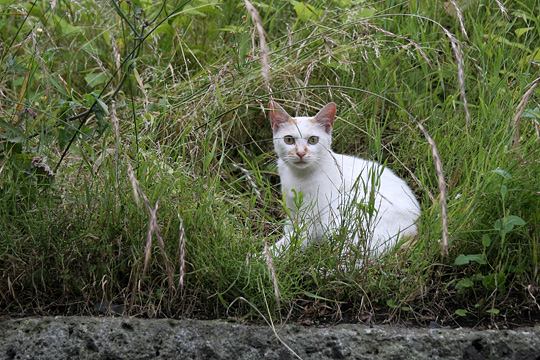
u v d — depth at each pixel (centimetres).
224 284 540
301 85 724
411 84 757
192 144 672
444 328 528
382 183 641
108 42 777
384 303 551
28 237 550
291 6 841
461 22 590
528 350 512
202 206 564
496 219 573
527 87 630
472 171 625
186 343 506
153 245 541
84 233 548
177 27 788
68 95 588
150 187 570
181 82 756
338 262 555
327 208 626
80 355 501
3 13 706
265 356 505
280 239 609
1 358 498
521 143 631
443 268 574
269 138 753
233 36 798
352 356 505
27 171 557
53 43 743
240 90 723
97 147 635
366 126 703
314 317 539
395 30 782
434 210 592
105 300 540
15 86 688
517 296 558
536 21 756
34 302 547
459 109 713
